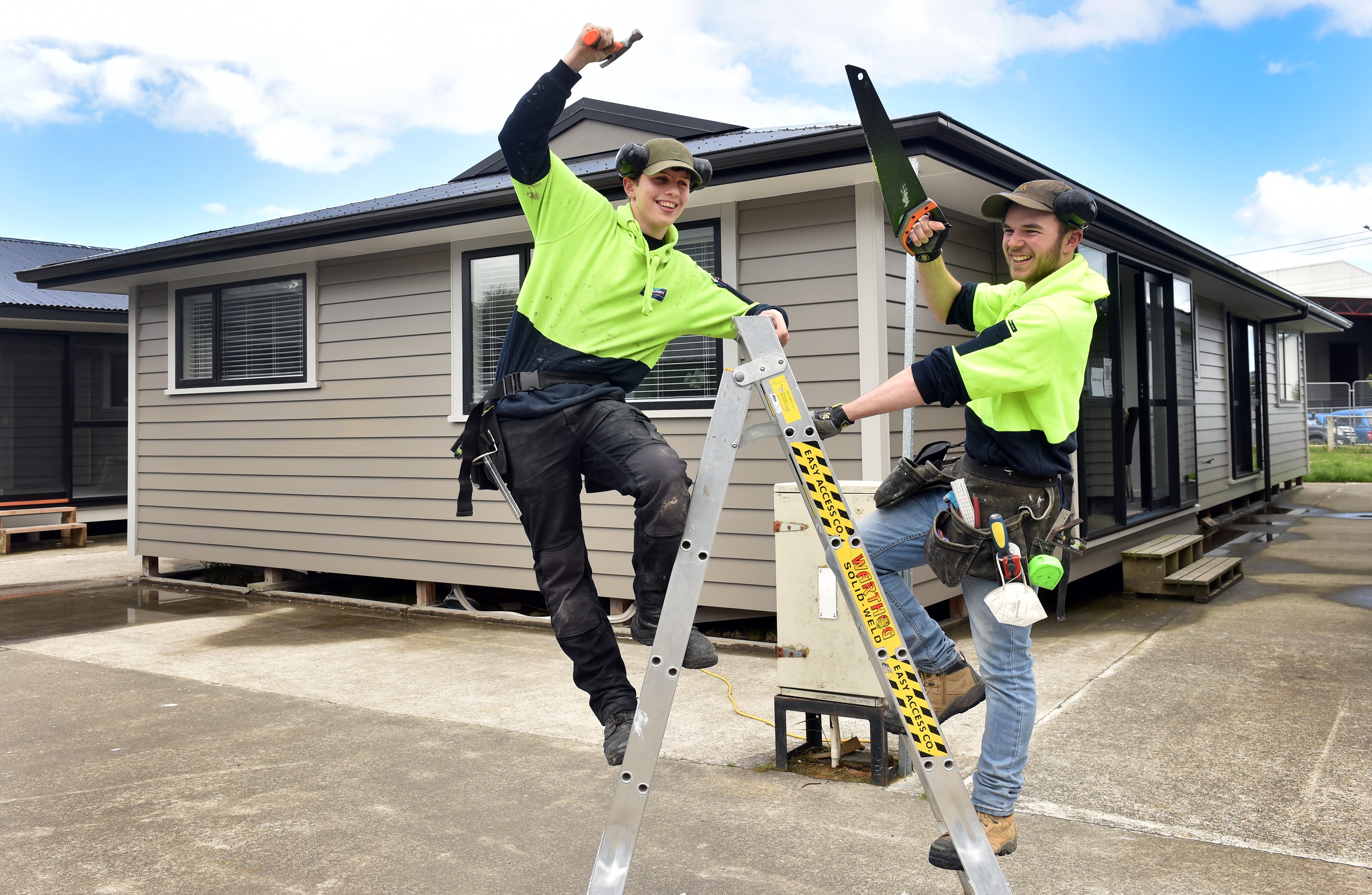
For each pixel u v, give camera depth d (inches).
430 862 122.5
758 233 241.0
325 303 318.7
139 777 154.9
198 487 354.6
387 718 184.4
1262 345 570.9
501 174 351.9
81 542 483.5
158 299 366.3
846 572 84.7
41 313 476.4
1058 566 89.0
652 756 83.4
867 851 122.2
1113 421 294.8
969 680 102.6
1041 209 95.1
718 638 243.1
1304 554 365.7
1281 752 151.8
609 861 83.7
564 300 86.9
